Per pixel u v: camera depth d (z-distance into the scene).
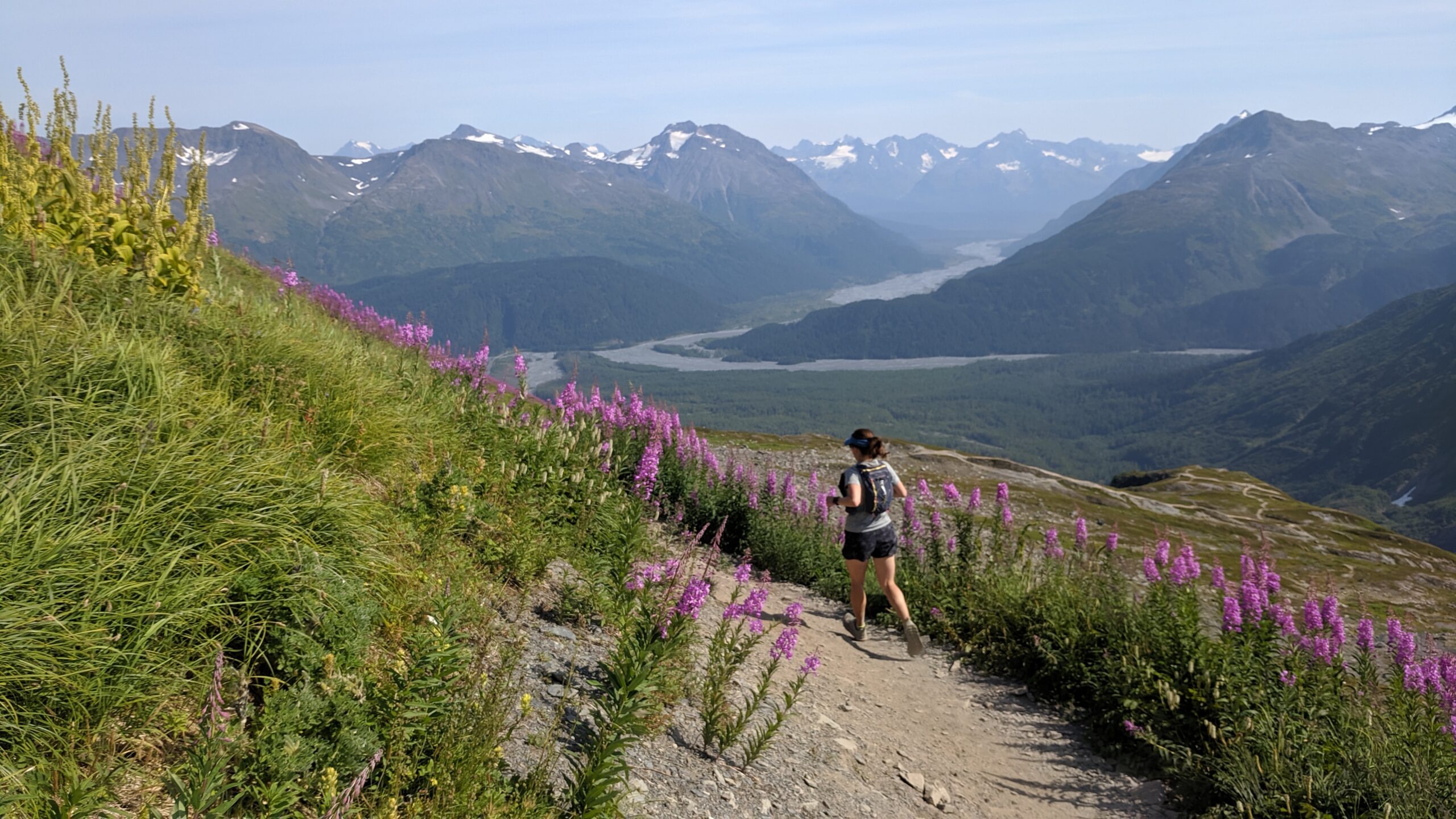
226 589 4.05
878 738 7.27
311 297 17.39
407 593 5.26
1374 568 42.06
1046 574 11.29
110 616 3.63
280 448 5.58
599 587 7.21
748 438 39.28
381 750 3.14
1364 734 6.42
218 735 2.96
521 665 5.50
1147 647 8.50
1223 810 6.23
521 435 10.22
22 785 2.92
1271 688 7.32
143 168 8.39
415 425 8.57
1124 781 7.28
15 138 8.24
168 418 5.09
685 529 12.80
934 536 12.76
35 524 3.77
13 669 3.22
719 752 5.74
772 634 9.18
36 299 6.08
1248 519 64.94
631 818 4.48
